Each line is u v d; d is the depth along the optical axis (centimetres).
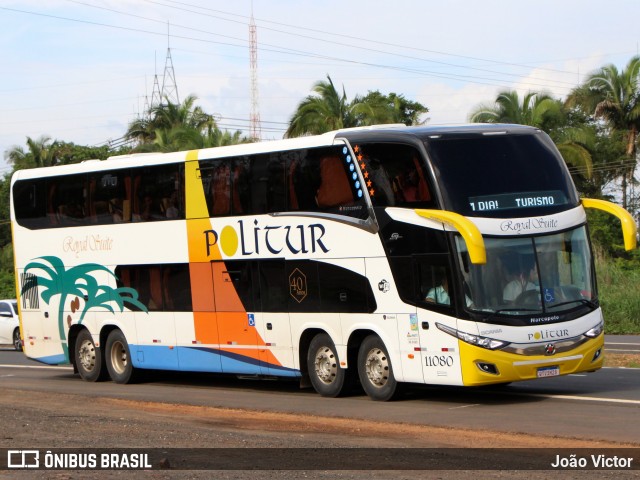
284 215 2078
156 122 7012
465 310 1769
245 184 2156
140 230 2395
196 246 2259
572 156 5694
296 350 2067
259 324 2136
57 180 2614
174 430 1574
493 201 1811
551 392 1956
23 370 3005
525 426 1521
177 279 2309
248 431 1570
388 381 1912
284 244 2077
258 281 2136
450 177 1812
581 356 1819
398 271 1870
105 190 2484
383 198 1900
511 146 1878
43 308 2667
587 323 1833
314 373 2044
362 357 1956
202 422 1703
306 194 2036
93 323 2536
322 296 2009
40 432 1581
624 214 1872
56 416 1792
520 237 1811
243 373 2183
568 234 1855
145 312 2394
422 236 1831
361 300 1934
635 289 4194
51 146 8394
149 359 2391
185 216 2284
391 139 1892
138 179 2398
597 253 5044
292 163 2064
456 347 1778
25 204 2705
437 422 1611
